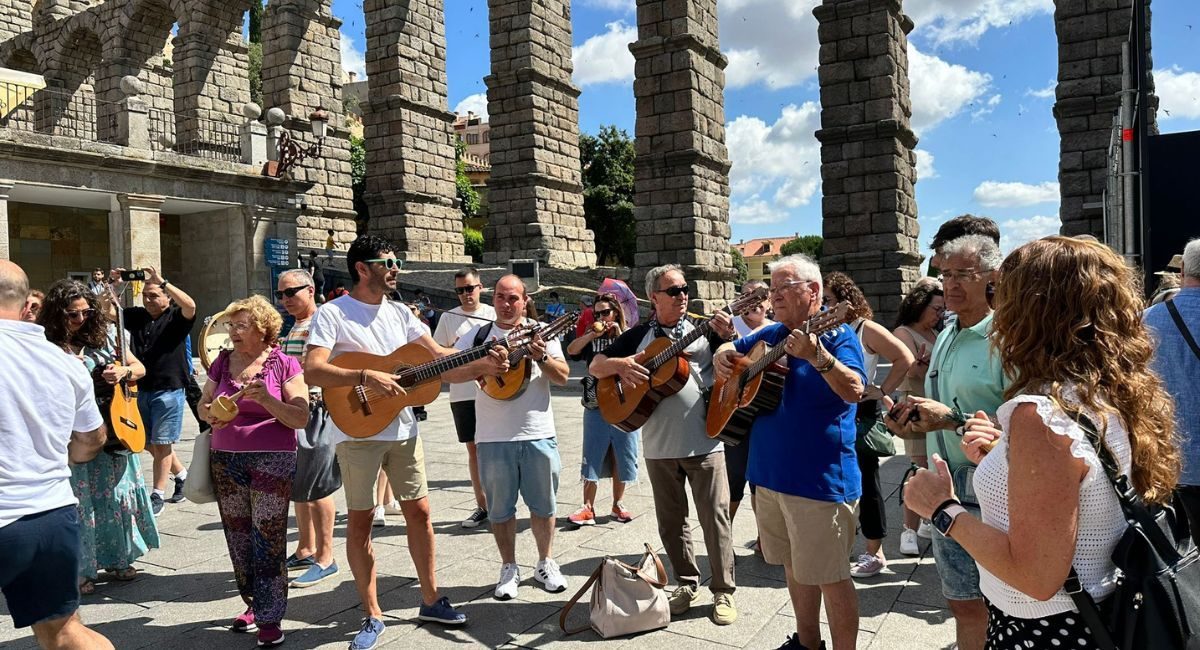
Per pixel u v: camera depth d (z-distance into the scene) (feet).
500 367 15.96
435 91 105.60
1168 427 6.99
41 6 101.40
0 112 75.87
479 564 19.62
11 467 10.50
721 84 71.72
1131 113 24.40
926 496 7.75
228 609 17.24
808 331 11.99
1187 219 26.48
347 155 105.50
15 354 10.82
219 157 74.02
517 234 96.07
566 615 15.46
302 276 20.30
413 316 16.90
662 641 14.89
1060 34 57.62
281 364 15.53
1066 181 57.47
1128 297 6.88
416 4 102.53
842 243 64.85
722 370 14.02
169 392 25.12
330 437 18.85
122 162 61.87
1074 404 6.66
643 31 67.77
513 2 95.40
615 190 178.40
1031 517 6.59
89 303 18.20
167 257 75.87
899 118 65.10
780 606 16.51
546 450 17.52
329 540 19.07
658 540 21.15
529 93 94.58
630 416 15.79
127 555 18.78
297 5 98.63
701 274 66.18
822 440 12.46
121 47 94.79
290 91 97.96
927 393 12.78
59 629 11.02
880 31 63.10
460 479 29.19
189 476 15.47
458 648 14.80
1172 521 7.13
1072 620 6.88
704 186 67.56
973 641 11.53
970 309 11.80
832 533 12.32
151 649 15.19
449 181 107.45
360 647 14.61
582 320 23.25
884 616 15.92
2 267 11.18
